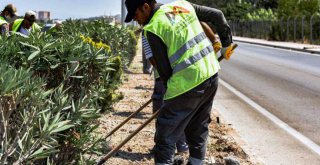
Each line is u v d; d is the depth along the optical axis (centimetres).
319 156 562
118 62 766
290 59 2192
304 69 1680
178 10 392
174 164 489
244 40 4778
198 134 432
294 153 573
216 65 405
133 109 804
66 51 413
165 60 383
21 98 279
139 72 1402
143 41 396
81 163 367
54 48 410
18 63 390
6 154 271
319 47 2981
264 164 520
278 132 680
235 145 581
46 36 429
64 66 417
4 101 271
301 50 2877
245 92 1101
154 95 540
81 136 361
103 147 420
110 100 718
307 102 943
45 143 286
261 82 1298
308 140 635
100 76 478
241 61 2098
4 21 832
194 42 388
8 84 255
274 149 589
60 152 361
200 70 385
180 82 382
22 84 280
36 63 397
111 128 649
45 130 276
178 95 384
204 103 421
